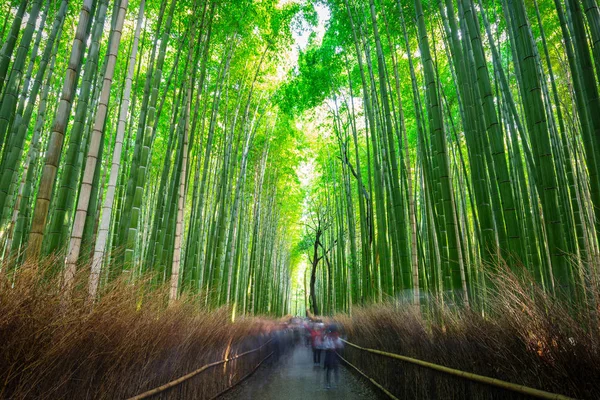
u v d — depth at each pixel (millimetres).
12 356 1559
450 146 7230
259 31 7953
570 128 6293
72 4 6215
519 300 2156
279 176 14445
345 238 14047
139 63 6219
